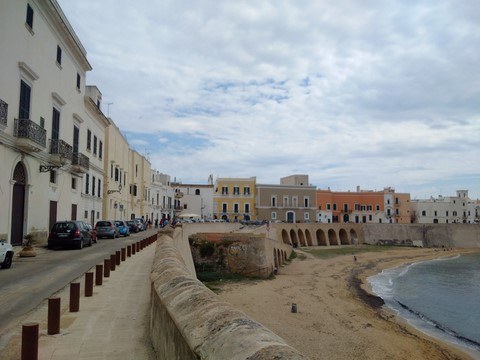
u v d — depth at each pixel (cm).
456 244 9175
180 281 599
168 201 8544
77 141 3369
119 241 3225
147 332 782
